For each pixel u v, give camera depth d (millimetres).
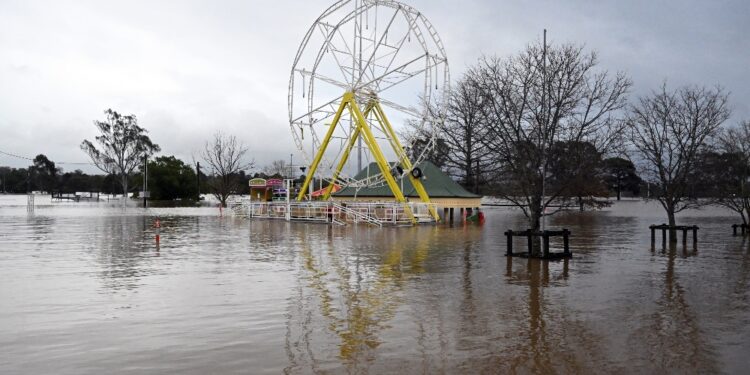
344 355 8047
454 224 38656
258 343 8617
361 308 11125
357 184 43250
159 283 13820
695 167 28438
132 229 31234
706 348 8492
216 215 47969
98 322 9891
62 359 7777
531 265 17297
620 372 7418
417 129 47719
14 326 9578
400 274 15414
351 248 22094
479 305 11445
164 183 92500
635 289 13281
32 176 140000
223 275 15109
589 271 16078
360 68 41531
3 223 35594
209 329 9438
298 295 12391
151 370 7336
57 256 19000
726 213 57031
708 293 12812
